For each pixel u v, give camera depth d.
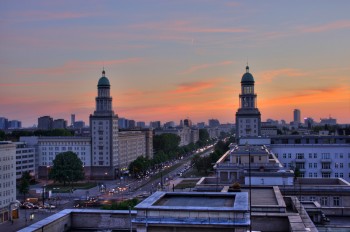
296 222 40.38
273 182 100.88
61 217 41.19
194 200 39.19
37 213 186.00
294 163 186.88
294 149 188.12
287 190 92.94
